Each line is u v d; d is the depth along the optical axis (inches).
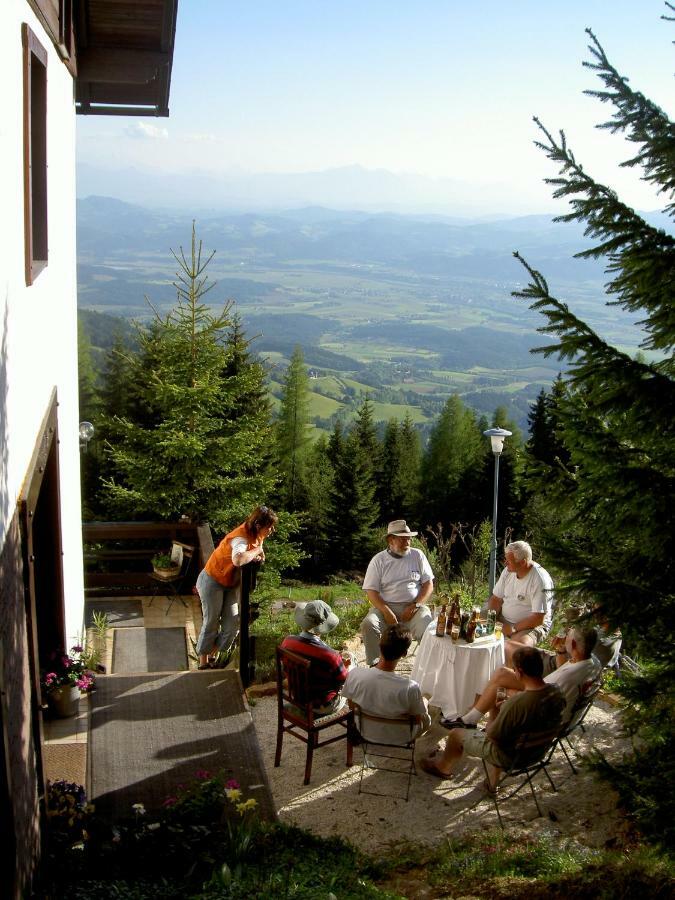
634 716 138.0
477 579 446.9
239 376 510.6
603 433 124.7
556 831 178.4
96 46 306.7
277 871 139.0
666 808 122.0
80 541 299.1
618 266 124.3
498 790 197.0
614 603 122.5
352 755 210.7
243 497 489.1
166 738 204.7
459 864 159.3
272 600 552.7
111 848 140.0
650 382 120.6
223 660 256.4
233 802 167.2
